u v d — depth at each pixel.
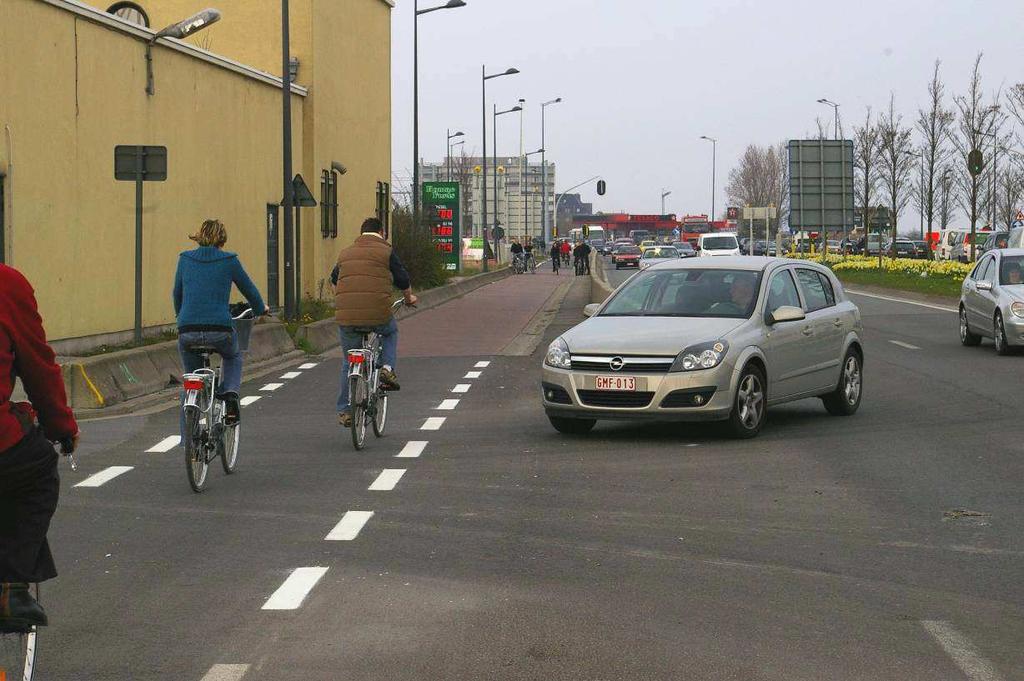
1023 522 8.59
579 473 10.57
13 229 17.39
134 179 18.09
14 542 4.55
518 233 156.75
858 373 14.52
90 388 14.98
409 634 6.02
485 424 13.67
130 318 21.30
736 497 9.49
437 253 44.72
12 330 4.51
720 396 12.10
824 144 57.31
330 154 34.28
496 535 8.23
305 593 6.79
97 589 6.89
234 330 10.52
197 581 7.07
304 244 32.44
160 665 5.56
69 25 18.94
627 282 13.97
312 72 32.28
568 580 7.05
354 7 37.06
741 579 7.06
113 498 9.58
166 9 32.69
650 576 7.14
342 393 11.99
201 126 24.48
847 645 5.82
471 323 30.50
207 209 24.91
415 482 10.20
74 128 19.17
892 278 52.12
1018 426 13.15
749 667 5.49
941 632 6.03
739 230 117.38
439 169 153.25
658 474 10.50
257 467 10.98
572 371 12.40
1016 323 21.05
